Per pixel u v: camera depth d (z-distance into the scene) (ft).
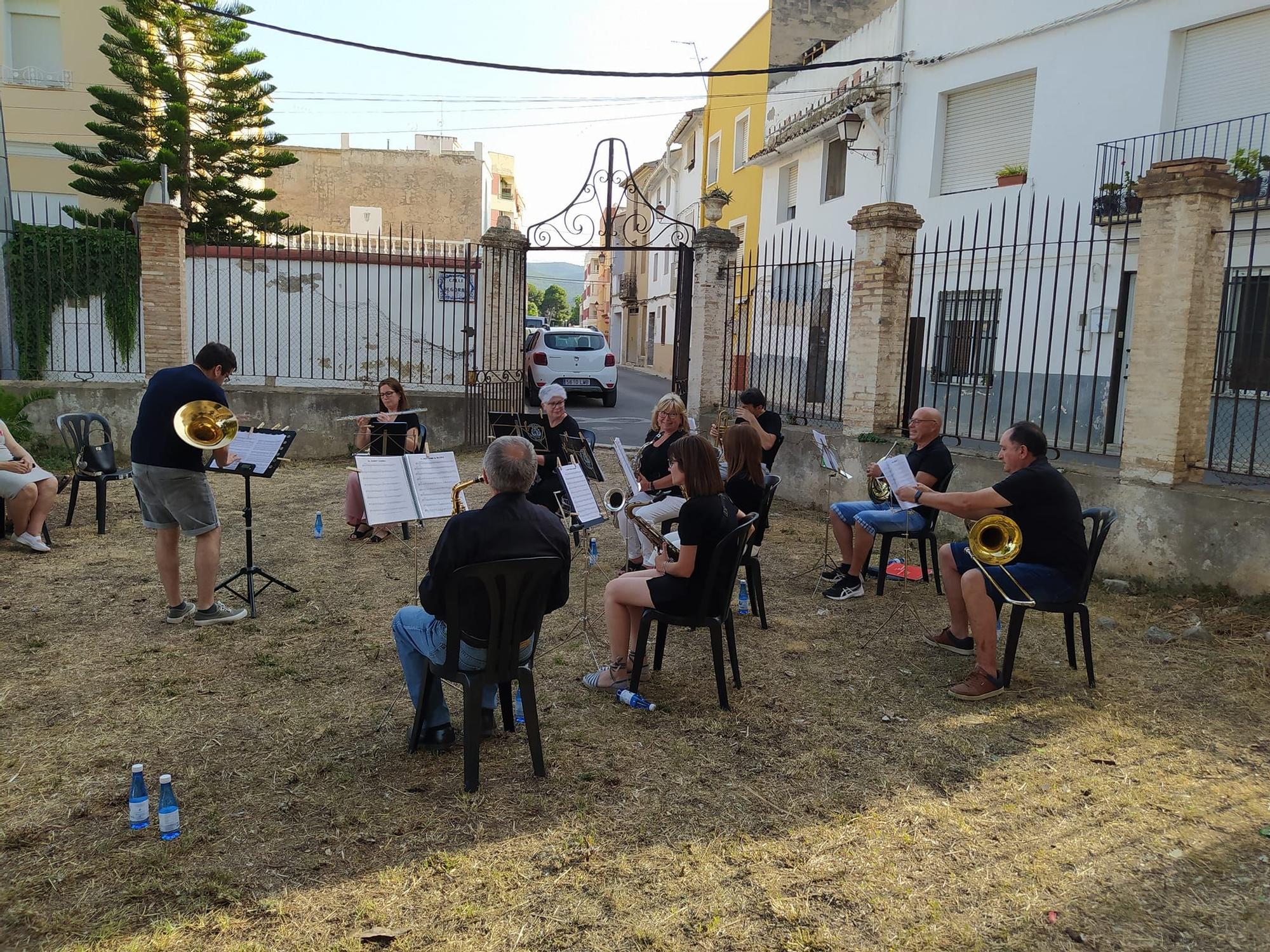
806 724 14.55
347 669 16.40
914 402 29.50
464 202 134.82
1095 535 16.57
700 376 38.55
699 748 13.61
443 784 12.37
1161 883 10.47
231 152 60.29
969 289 28.22
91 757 12.86
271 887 10.05
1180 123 36.42
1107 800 12.32
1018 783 12.76
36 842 10.76
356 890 10.02
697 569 14.79
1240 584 20.26
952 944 9.37
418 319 41.96
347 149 131.54
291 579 21.84
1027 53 42.01
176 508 17.62
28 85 60.90
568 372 64.44
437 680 13.19
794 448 33.17
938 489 21.38
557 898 9.96
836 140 58.65
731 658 15.89
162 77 55.06
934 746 13.84
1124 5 37.50
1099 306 37.96
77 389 36.78
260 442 19.16
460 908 9.75
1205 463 23.85
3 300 38.42
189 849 10.69
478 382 40.78
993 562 15.21
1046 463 16.14
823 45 62.80
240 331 40.88
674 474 14.87
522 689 12.38
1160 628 19.26
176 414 16.67
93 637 17.58
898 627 19.56
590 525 19.15
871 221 28.94
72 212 54.54
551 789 12.28
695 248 38.70
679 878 10.39
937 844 11.21
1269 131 33.12
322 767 12.74
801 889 10.25
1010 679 16.16
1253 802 12.32
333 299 41.16
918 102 48.70
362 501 25.07
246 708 14.64
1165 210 21.16
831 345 50.55
